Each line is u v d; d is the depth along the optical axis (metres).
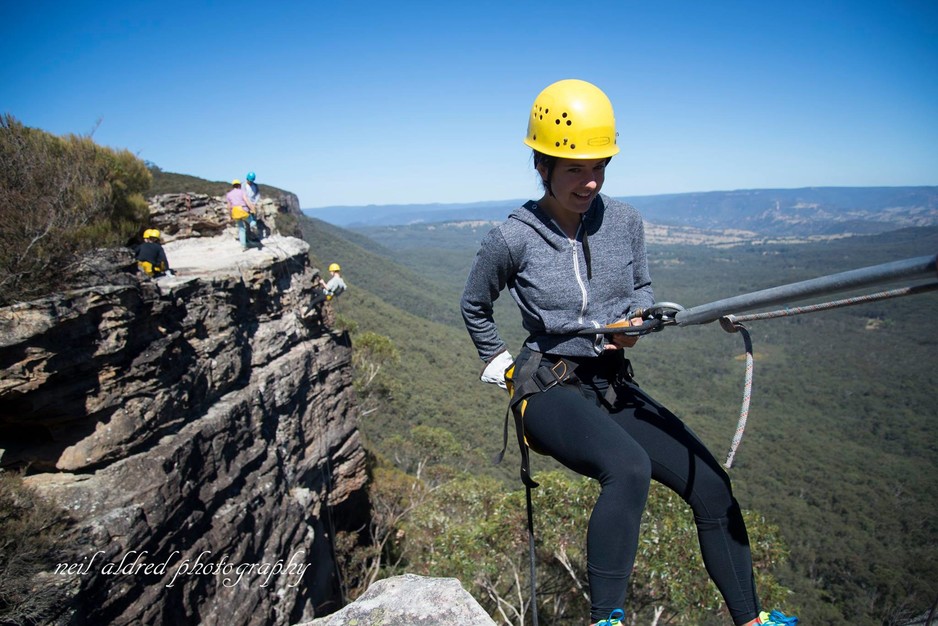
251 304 12.71
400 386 29.56
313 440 13.98
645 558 9.70
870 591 40.16
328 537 14.98
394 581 2.16
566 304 1.71
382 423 50.25
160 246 10.78
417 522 17.22
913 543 50.78
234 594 9.12
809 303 1.15
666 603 10.69
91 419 7.52
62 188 9.11
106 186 10.97
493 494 16.00
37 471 7.30
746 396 1.32
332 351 15.52
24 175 8.58
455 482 17.17
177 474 8.26
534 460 50.62
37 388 6.88
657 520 9.78
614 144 1.64
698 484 1.57
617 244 1.77
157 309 8.84
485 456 48.25
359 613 1.99
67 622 5.99
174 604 7.77
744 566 1.54
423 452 31.80
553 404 1.65
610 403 1.70
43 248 7.46
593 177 1.63
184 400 9.20
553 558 12.60
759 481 73.56
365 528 19.23
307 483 13.56
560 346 1.71
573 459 1.57
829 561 47.50
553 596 13.32
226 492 9.69
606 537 1.39
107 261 8.20
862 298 1.02
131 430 7.84
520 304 1.80
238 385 11.30
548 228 1.75
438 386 82.88
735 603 1.53
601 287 1.72
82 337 7.33
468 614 1.90
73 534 6.57
